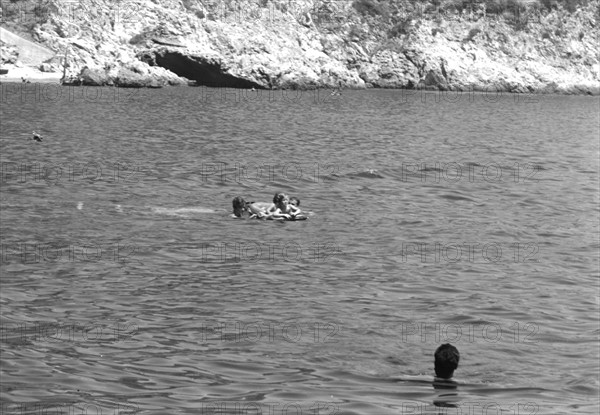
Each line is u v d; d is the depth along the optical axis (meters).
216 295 23.09
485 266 26.97
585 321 21.61
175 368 17.78
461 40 169.12
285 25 157.62
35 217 31.91
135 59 135.12
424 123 86.06
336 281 24.75
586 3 185.25
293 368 17.88
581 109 121.00
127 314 21.31
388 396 16.56
